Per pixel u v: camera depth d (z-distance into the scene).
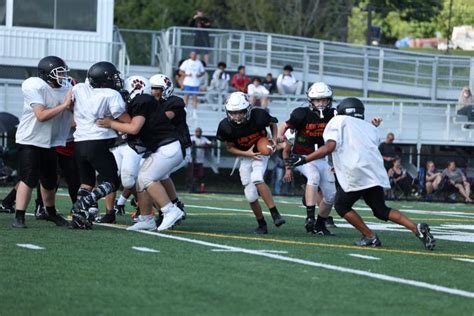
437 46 124.75
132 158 29.77
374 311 16.69
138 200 28.72
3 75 64.69
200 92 63.19
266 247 25.27
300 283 19.23
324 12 104.00
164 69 71.44
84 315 15.98
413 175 59.91
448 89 76.00
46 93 27.56
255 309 16.58
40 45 64.94
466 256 25.03
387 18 142.62
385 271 21.30
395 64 76.25
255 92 64.25
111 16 66.44
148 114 27.44
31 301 17.03
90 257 22.19
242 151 28.92
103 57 66.06
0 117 54.97
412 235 30.44
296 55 74.94
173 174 62.31
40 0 65.12
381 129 64.00
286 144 31.06
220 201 48.12
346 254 24.23
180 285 18.69
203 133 63.09
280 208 43.75
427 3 121.00
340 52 77.06
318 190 33.00
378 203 26.00
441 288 19.23
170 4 108.25
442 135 63.81
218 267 21.09
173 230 29.02
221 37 74.44
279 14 102.69
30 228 28.06
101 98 27.06
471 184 58.72
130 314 16.05
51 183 28.55
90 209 27.97
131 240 25.77
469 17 120.81
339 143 25.67
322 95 30.03
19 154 28.02
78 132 27.67
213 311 16.36
